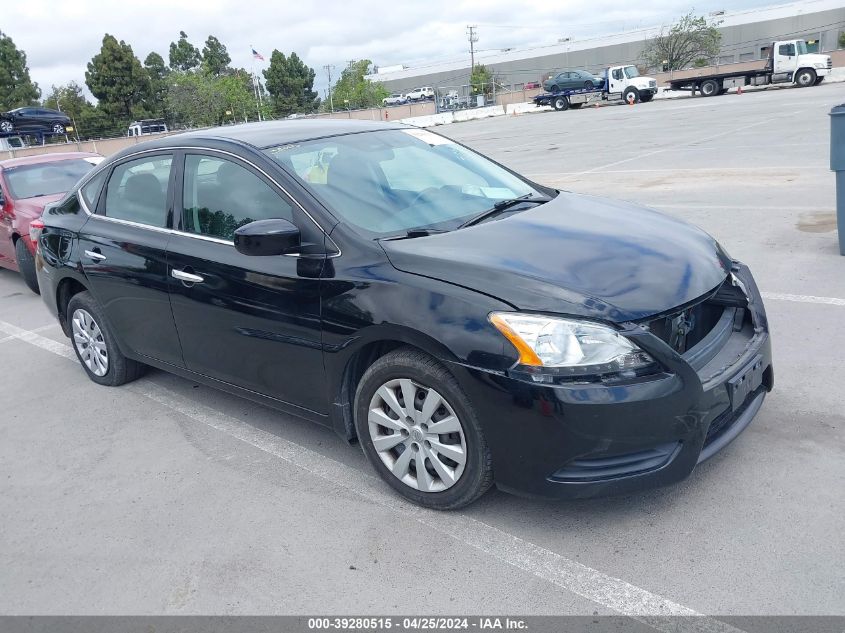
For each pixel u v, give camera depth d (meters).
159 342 4.46
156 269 4.21
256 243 3.30
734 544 2.88
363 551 3.08
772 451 3.49
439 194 3.88
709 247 3.49
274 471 3.82
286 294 3.50
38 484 3.94
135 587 3.01
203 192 4.04
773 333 4.88
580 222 3.59
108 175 4.82
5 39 70.06
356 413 3.43
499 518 3.21
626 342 2.77
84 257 4.77
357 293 3.22
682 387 2.79
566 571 2.84
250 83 91.31
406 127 4.62
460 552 3.01
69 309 5.21
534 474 2.88
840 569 2.69
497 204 3.90
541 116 39.47
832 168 6.12
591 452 2.77
